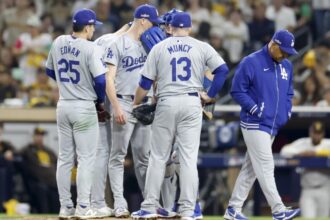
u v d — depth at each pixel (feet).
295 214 120.37
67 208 120.67
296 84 207.41
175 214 120.47
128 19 207.00
